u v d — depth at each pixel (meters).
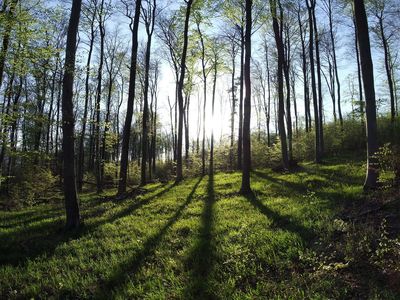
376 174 10.92
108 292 6.89
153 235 10.39
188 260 7.93
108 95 31.31
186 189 19.75
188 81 29.62
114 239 10.62
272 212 11.02
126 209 15.29
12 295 7.41
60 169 31.95
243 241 8.55
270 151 30.78
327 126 31.25
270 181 17.91
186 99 39.19
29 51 10.74
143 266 7.95
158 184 25.30
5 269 8.90
